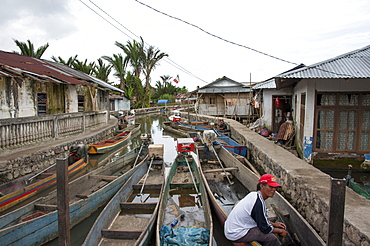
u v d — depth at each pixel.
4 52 12.11
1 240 3.79
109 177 7.30
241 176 7.29
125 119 20.48
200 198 6.34
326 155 7.61
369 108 7.38
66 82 10.42
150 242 4.43
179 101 55.19
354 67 7.02
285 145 10.05
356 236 3.18
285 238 3.79
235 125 15.89
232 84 23.98
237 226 3.34
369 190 4.94
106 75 31.42
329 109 7.59
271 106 13.80
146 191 6.86
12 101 8.99
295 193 5.41
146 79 38.69
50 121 9.62
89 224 5.57
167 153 13.16
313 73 6.75
